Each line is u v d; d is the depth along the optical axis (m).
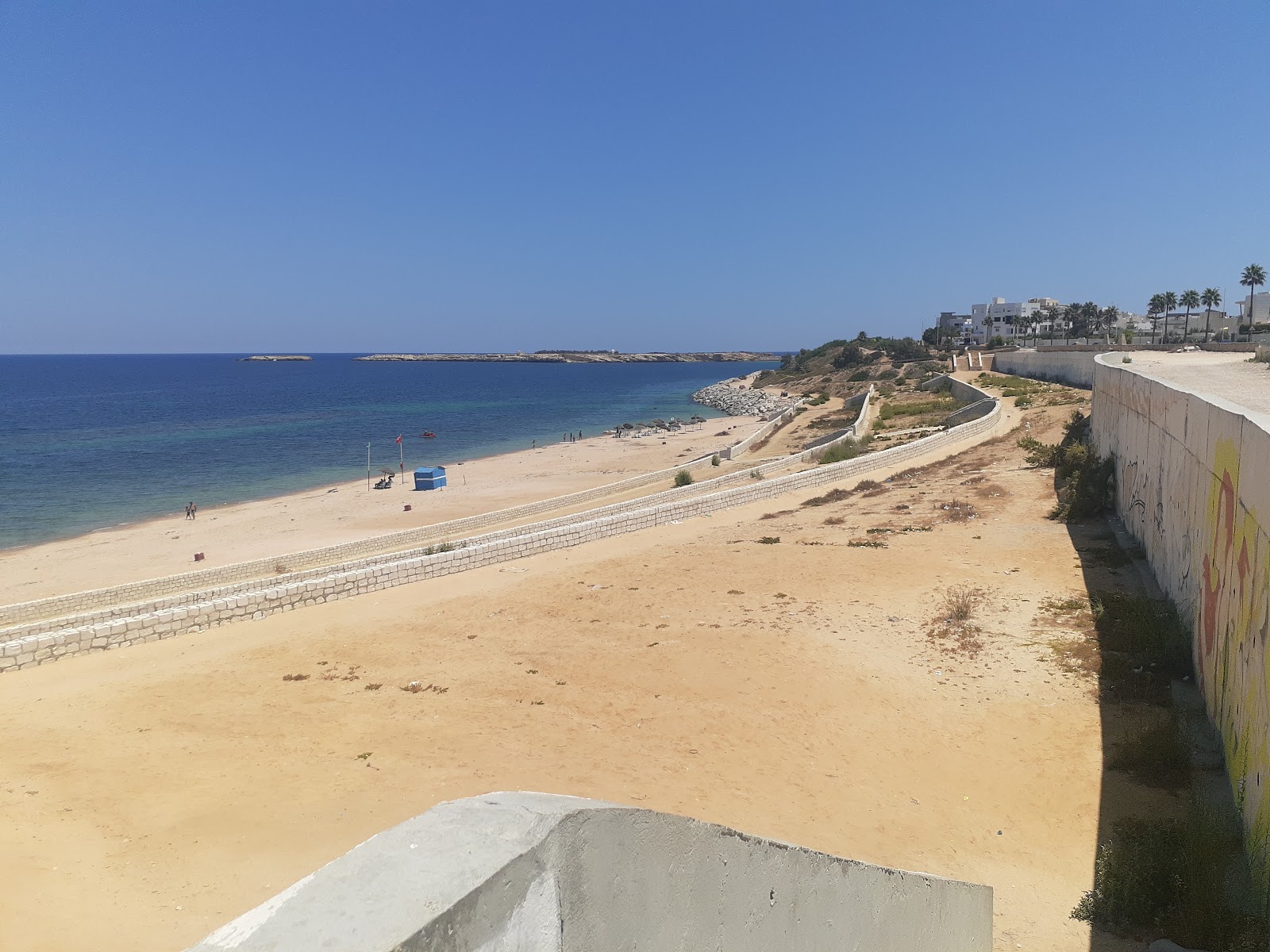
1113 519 22.72
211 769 12.09
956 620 16.39
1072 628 15.22
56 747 12.99
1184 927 7.16
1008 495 27.31
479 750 12.31
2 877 9.24
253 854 9.79
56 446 76.50
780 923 3.16
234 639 18.41
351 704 14.34
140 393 159.38
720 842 2.77
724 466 48.22
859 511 28.22
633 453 65.38
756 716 13.05
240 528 40.69
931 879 4.90
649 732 12.68
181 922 8.57
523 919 1.93
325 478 59.16
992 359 87.81
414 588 22.17
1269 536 8.32
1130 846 8.70
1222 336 76.50
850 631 16.38
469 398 146.88
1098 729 11.55
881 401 75.44
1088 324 106.38
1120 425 22.88
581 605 19.61
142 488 54.84
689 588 20.33
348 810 10.73
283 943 1.58
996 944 7.52
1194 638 12.66
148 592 25.77
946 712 12.62
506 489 49.00
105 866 9.58
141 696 15.16
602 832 2.22
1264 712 8.07
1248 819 8.31
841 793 10.69
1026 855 9.09
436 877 1.77
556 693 14.39
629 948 2.34
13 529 42.41
